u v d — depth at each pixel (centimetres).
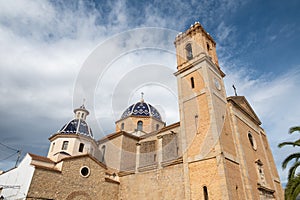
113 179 2220
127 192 2070
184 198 1656
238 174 1695
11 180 1920
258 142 2398
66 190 1781
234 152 1809
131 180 2102
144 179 2009
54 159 2469
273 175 2380
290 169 1520
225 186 1455
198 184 1616
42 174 1702
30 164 1739
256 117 2670
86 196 1886
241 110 2314
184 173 1738
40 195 1627
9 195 1773
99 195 1984
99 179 2050
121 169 2225
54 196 1694
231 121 2025
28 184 1614
